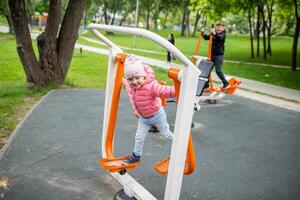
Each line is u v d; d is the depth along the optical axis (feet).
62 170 12.07
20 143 14.43
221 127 18.71
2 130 16.19
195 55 22.76
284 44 100.53
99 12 178.70
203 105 24.02
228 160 13.93
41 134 15.71
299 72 47.09
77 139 15.30
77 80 32.83
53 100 22.72
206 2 54.13
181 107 7.61
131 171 12.22
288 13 65.62
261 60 62.85
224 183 11.80
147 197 9.27
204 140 16.30
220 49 25.22
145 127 9.79
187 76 7.39
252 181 12.09
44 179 11.33
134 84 8.87
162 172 8.62
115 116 10.44
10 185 10.81
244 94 29.60
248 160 14.06
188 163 8.54
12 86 28.09
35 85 26.76
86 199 10.23
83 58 54.03
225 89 24.77
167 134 9.83
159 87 8.83
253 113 22.49
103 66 45.32
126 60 8.90
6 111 19.71
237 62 59.57
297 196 11.13
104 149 10.71
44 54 26.73
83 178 11.55
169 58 52.95
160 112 9.59
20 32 25.52
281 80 39.29
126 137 15.90
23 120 17.74
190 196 10.77
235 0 53.67
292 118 21.71
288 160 14.30
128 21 214.48
